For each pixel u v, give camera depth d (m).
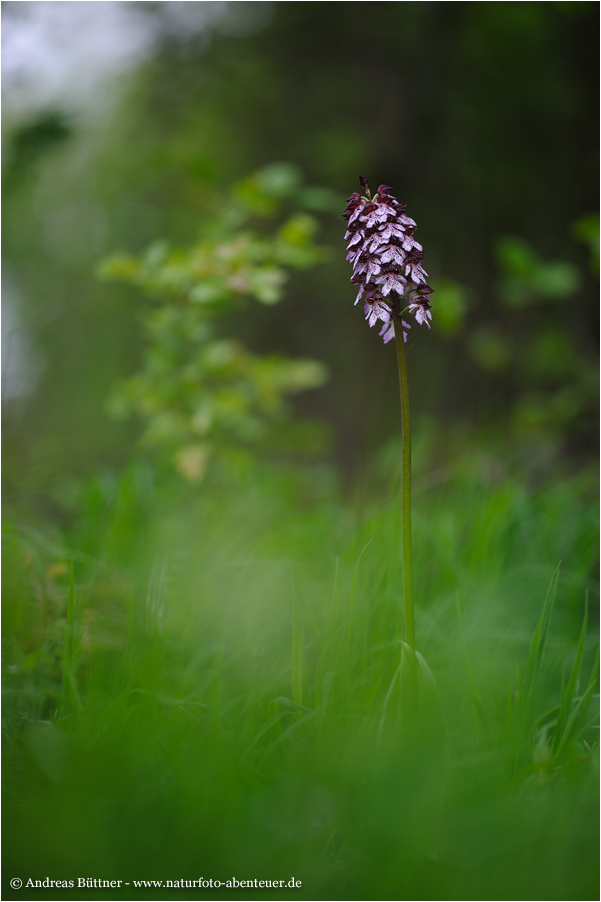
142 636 2.48
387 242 1.84
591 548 3.54
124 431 6.63
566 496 3.99
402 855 1.58
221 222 4.63
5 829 1.62
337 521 4.07
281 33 9.36
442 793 1.72
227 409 4.36
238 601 3.07
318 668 2.12
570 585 3.11
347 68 9.44
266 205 4.48
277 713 2.10
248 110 9.71
